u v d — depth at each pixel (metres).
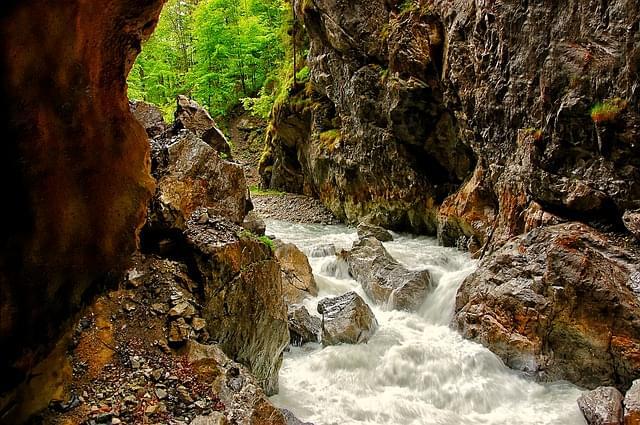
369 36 14.81
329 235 15.75
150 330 4.82
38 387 3.17
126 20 3.18
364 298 10.05
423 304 9.35
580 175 8.27
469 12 11.03
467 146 12.79
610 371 6.57
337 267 11.33
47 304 2.87
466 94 11.39
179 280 5.28
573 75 8.13
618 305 6.55
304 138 21.00
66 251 2.94
